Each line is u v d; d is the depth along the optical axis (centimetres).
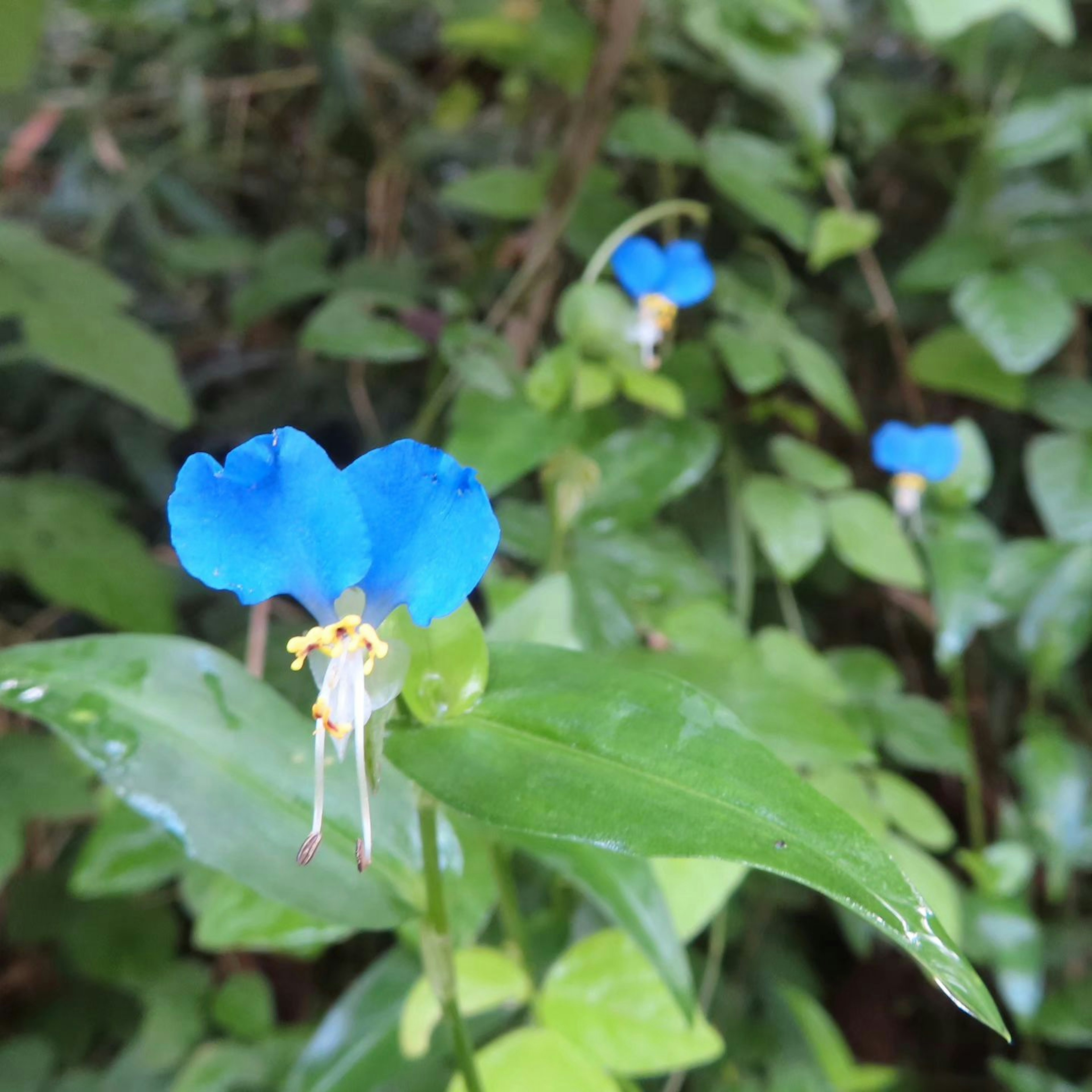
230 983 42
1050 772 43
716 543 44
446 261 49
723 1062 42
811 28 43
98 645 31
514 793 26
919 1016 47
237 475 25
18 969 45
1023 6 42
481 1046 38
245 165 53
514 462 39
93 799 40
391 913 31
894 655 48
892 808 39
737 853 23
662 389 40
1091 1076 46
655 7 45
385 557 26
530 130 49
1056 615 43
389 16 51
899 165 47
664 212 41
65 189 51
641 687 28
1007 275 43
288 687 41
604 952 34
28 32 42
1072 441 44
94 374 41
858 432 44
